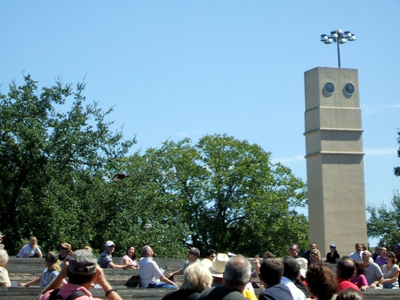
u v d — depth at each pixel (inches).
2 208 1369.3
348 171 1105.4
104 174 1488.7
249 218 2121.1
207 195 2172.7
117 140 1502.2
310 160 1124.5
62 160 1449.3
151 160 1750.7
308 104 1139.9
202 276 271.6
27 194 1375.5
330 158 1103.0
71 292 208.8
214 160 2199.8
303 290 403.2
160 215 1723.7
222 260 345.4
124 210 1488.7
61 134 1421.0
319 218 1089.4
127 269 716.7
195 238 2220.7
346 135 1115.9
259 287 660.7
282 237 2153.1
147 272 570.3
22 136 1347.2
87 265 210.5
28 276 702.5
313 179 1113.4
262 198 2160.4
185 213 2086.6
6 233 1358.3
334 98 1123.3
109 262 707.4
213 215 2201.0
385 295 543.8
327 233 1075.9
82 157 1469.0
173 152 2218.3
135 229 1485.0
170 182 2145.7
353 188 1102.4
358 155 1112.8
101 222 1460.4
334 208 1087.0
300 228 2158.0
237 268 251.6
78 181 1428.4
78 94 1486.2
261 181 2185.0
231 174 2170.3
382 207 2261.3
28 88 1449.3
